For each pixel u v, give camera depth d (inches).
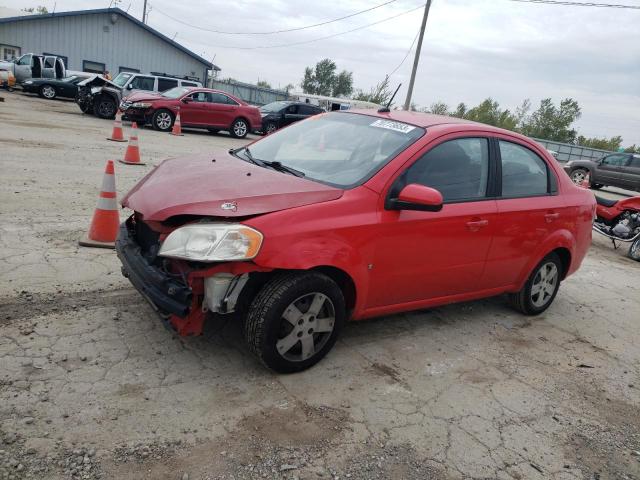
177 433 109.0
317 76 3420.3
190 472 99.4
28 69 995.3
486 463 115.3
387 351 158.2
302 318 132.4
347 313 146.6
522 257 184.4
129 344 138.0
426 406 132.8
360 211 136.1
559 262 203.6
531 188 185.2
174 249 119.9
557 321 206.2
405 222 143.7
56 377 120.0
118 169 360.2
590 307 229.1
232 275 121.5
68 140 452.1
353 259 134.9
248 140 778.2
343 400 129.6
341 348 155.5
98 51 1311.5
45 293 159.2
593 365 171.5
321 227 128.1
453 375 150.6
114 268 185.6
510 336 184.1
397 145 151.9
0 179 281.0
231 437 110.5
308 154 161.2
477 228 162.6
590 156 1669.5
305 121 188.7
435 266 156.7
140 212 131.3
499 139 175.6
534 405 141.6
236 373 133.0
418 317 187.9
